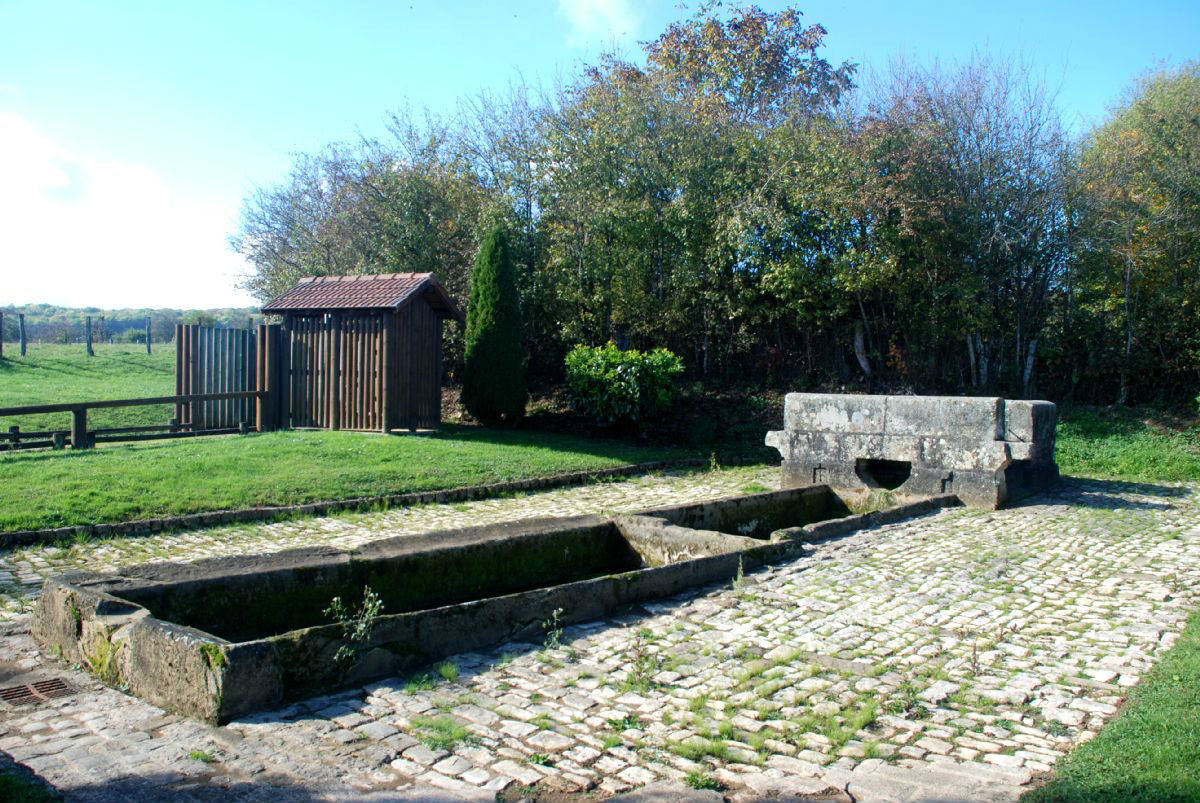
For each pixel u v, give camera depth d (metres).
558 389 22.86
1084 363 19.73
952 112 19.78
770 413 20.30
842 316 21.09
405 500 12.21
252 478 12.16
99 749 4.11
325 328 17.20
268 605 6.24
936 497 12.16
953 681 5.38
